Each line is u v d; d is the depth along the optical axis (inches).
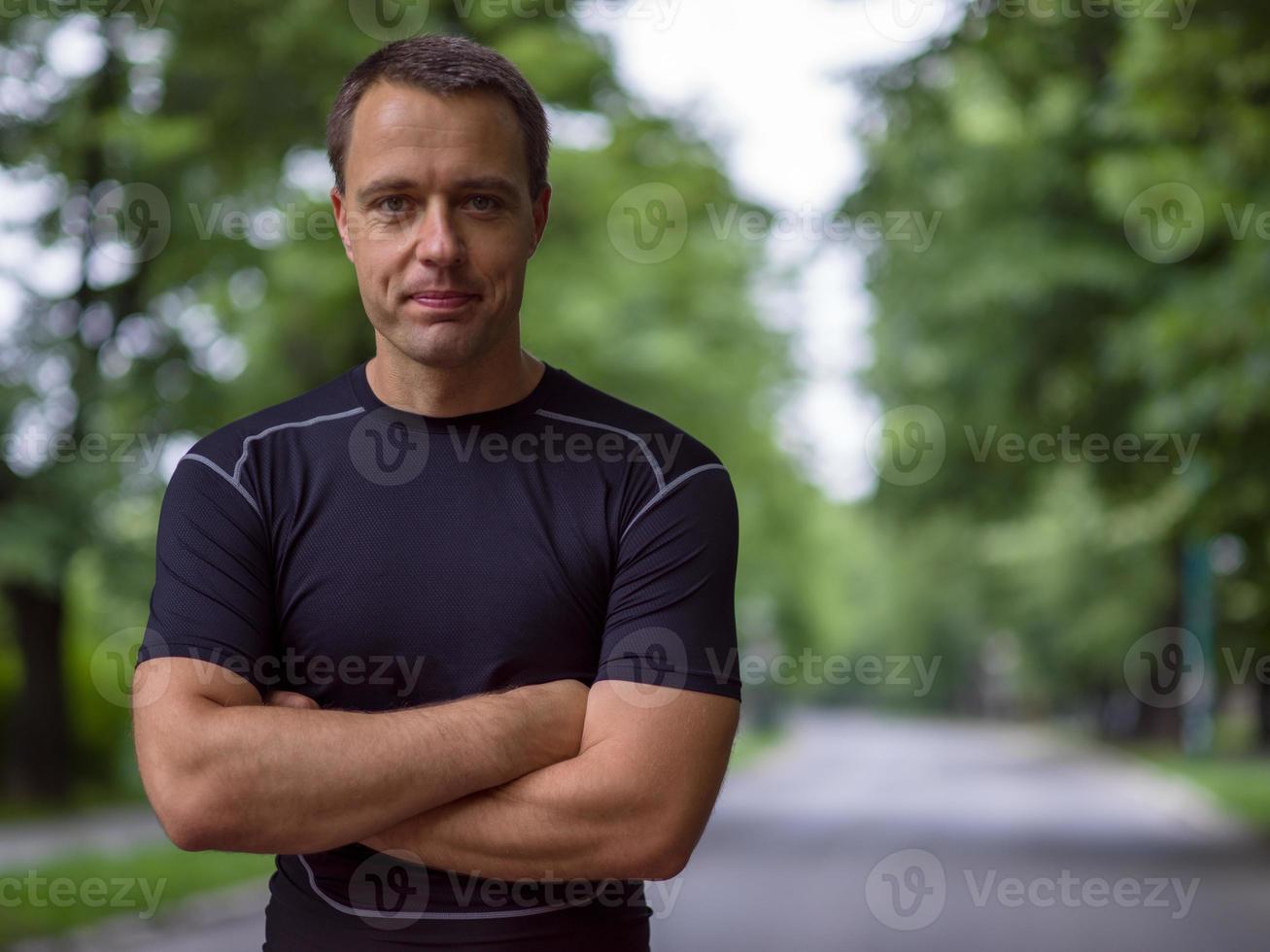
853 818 1450.5
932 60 1047.0
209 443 161.8
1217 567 1171.3
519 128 157.8
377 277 156.8
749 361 1408.7
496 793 152.9
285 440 161.2
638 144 1051.9
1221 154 856.9
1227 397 906.7
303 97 919.0
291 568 158.7
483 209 156.4
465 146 154.5
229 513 157.9
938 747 3725.4
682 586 159.0
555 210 1012.5
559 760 154.8
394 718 150.6
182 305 1147.9
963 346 1322.6
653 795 154.0
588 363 1084.5
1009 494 1460.4
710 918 714.2
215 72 922.1
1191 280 1019.9
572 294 1032.2
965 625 4345.5
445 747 150.0
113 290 1138.7
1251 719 3986.2
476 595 157.8
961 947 629.9
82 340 1131.3
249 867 876.0
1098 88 1023.0
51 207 1084.5
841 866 981.8
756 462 1521.9
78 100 1028.5
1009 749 3580.2
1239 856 1101.7
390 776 148.6
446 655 157.8
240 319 1106.1
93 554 1109.1
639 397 1201.4
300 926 157.8
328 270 995.3
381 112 155.8
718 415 1326.3
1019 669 4079.7
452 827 152.1
